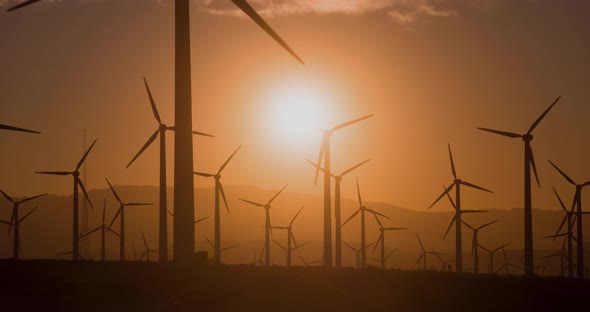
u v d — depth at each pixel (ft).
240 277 631.97
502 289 640.99
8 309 509.76
